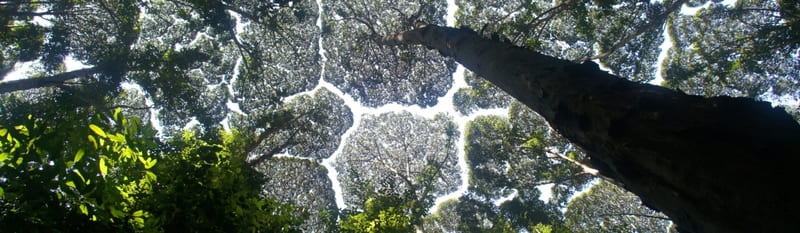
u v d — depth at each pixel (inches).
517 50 199.0
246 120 692.7
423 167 848.9
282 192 732.0
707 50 656.4
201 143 269.7
